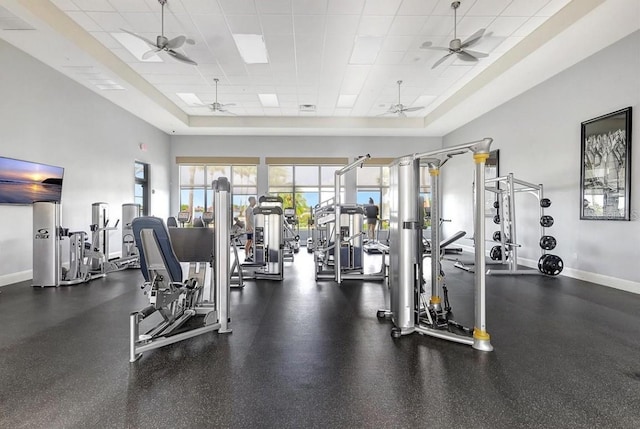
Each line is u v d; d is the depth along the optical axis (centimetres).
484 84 654
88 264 545
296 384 210
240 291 464
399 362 241
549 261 552
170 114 850
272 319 340
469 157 927
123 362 241
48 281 488
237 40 543
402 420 173
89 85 658
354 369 230
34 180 541
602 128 496
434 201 341
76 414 179
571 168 562
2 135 490
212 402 190
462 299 417
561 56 525
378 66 638
